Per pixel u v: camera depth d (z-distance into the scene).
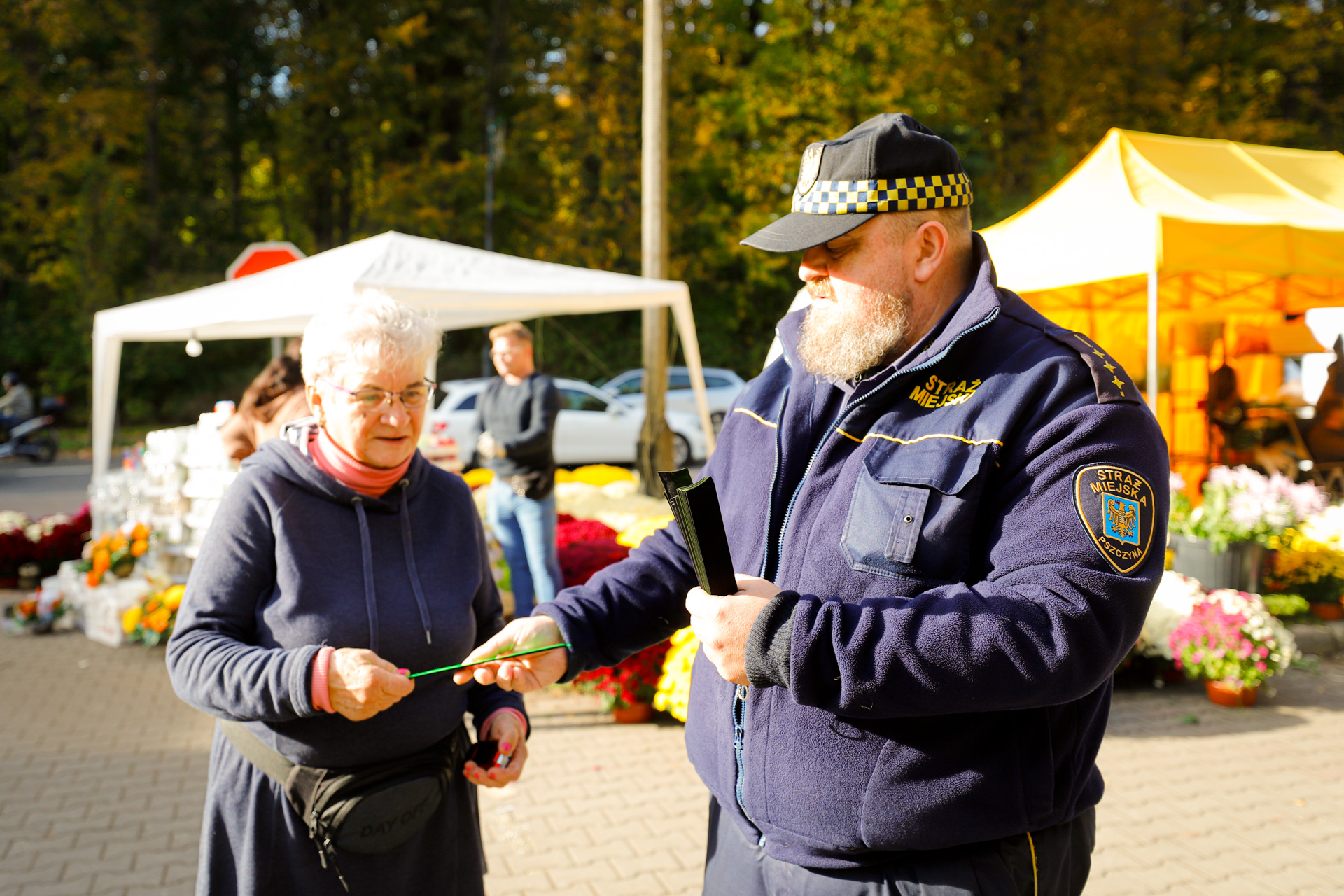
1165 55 20.36
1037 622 1.19
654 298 6.77
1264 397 8.68
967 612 1.21
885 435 1.42
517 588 5.41
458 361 24.25
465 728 1.91
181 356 23.75
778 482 1.58
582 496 8.79
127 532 6.37
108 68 24.58
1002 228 7.75
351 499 1.79
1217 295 8.75
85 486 14.33
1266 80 22.03
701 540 1.33
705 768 1.64
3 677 5.46
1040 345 1.38
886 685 1.20
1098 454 1.27
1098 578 1.21
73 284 23.39
